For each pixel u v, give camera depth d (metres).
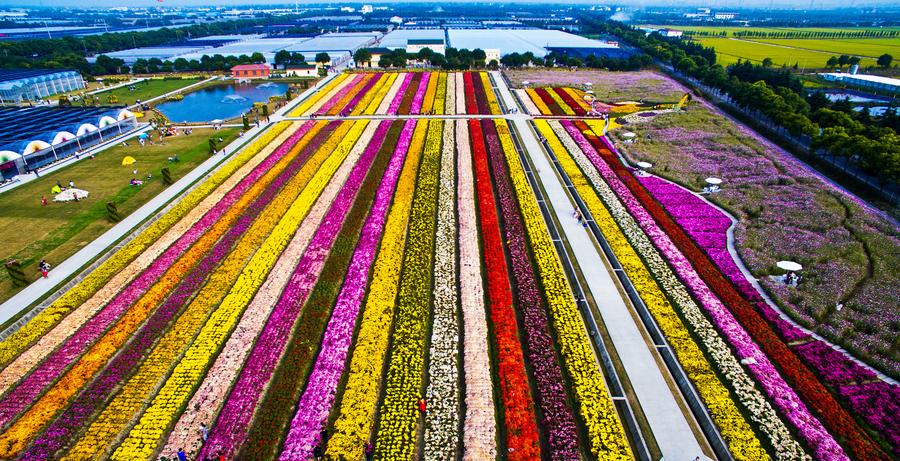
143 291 42.12
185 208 56.56
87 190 62.12
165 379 33.25
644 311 38.81
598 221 52.50
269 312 39.62
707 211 54.66
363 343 35.16
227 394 32.19
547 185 62.44
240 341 36.19
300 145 77.56
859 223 50.41
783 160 68.94
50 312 39.22
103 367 34.34
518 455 27.16
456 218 54.28
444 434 28.92
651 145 75.62
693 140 77.56
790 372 32.38
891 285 40.69
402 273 44.59
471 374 33.00
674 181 62.91
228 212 55.69
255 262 45.78
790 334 35.97
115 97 114.06
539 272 43.88
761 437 28.53
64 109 92.94
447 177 64.06
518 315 39.28
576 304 40.03
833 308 38.69
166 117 100.25
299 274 43.97
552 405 30.31
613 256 46.28
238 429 29.22
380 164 68.69
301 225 53.12
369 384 31.89
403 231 50.97
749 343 35.03
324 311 39.16
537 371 32.91
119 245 49.22
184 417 30.05
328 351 34.91
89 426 30.03
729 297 39.78
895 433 28.20
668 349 34.75
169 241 50.00
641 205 56.47
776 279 42.38
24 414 30.91
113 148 79.44
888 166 56.38
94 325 37.94
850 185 61.47
